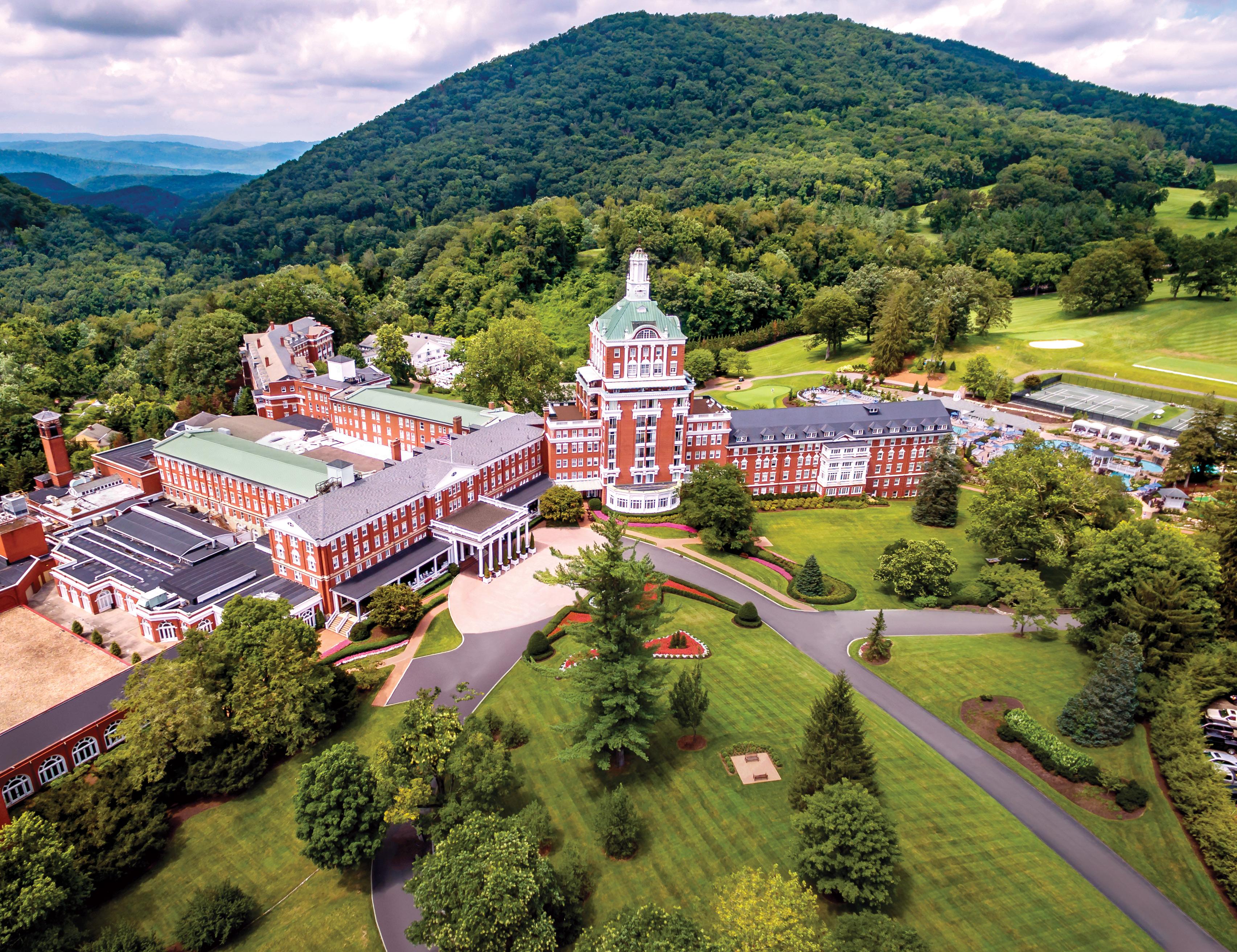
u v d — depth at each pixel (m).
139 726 79.06
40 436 174.88
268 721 84.62
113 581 117.25
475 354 188.38
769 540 142.88
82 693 92.50
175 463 149.75
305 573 115.94
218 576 117.75
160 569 120.88
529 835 66.94
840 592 123.81
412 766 74.00
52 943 61.72
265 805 83.00
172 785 81.38
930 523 150.25
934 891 70.25
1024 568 132.50
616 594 81.81
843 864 65.88
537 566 132.12
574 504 143.88
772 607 120.50
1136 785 81.69
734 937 56.47
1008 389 199.25
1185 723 84.06
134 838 73.50
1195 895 71.19
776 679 101.69
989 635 113.38
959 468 148.88
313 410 192.88
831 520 152.88
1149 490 152.00
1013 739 90.19
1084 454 159.38
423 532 131.62
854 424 158.00
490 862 61.47
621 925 59.56
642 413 147.75
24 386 197.00
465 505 139.00
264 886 73.81
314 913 70.94
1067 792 83.38
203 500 148.25
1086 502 127.44
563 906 65.69
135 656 99.38
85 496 148.62
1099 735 88.19
